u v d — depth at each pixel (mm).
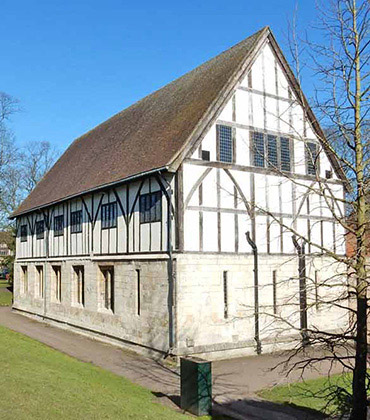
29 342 16062
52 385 9188
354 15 7398
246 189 15438
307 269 16484
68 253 20828
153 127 17891
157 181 14891
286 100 16719
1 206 38906
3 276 56094
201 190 14453
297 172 16688
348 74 7477
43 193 25312
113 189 17344
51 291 22594
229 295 14711
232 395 10859
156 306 14547
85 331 18953
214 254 14492
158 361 14117
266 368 13312
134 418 7977
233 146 15305
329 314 16984
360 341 7293
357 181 7383
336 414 9148
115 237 17031
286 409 9938
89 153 23188
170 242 14094
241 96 15656
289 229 7961
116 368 13289
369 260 8469
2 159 38500
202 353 13984
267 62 16406
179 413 9344
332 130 8953
